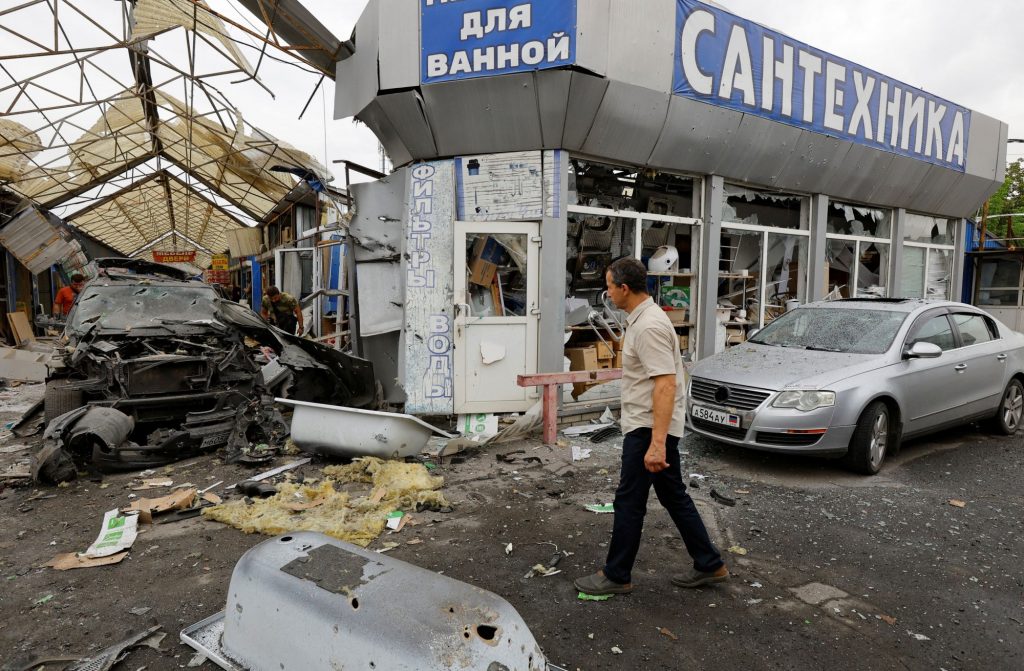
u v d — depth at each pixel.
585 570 3.46
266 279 19.30
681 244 8.24
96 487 4.84
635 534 3.10
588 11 5.94
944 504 4.55
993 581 3.39
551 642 2.76
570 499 4.62
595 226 7.34
